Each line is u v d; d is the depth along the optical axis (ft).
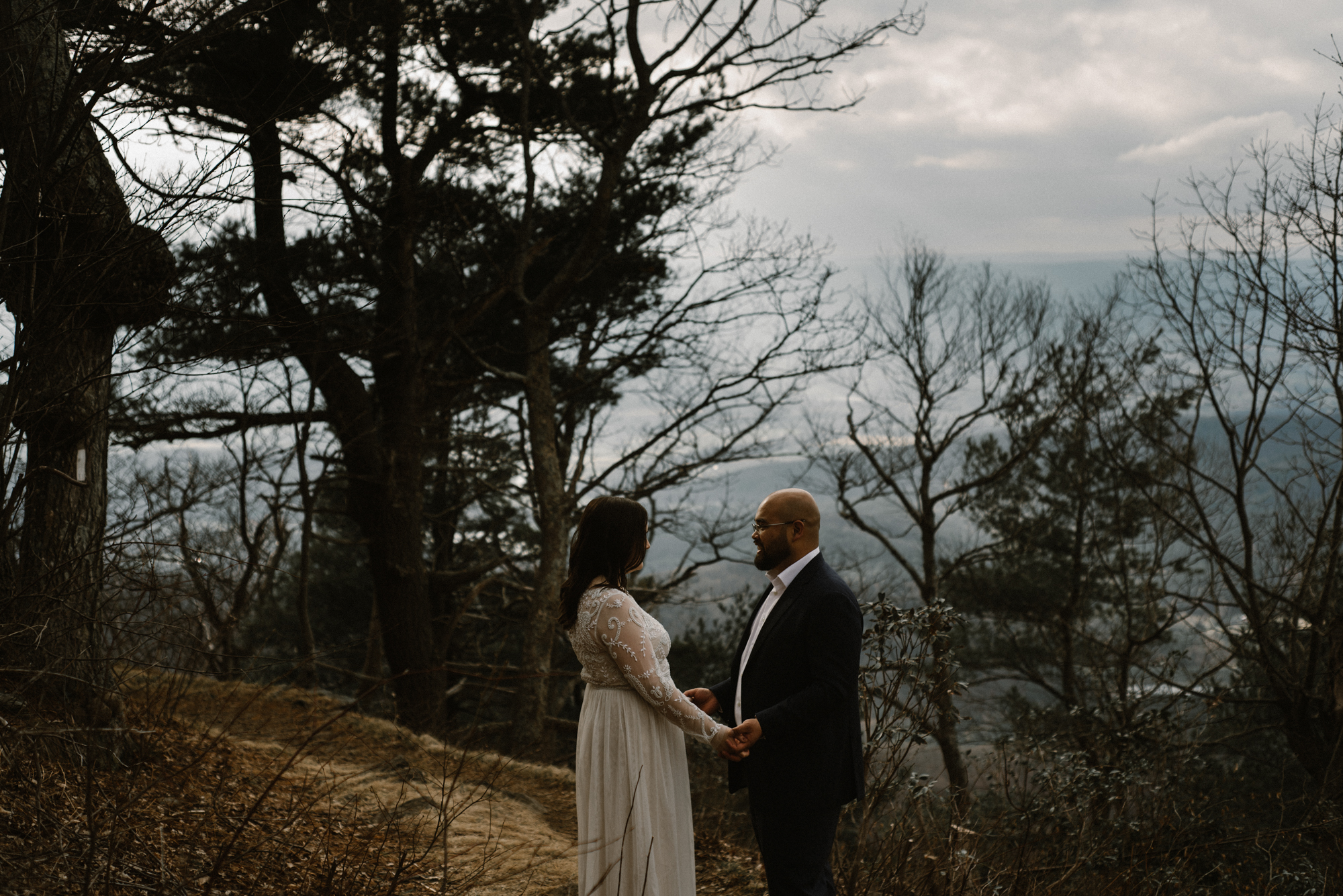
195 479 27.50
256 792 13.11
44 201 10.21
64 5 10.64
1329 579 30.50
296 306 25.82
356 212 23.93
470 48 34.58
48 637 10.66
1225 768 33.17
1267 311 31.01
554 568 37.81
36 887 7.82
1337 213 27.40
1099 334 44.09
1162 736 23.31
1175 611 38.70
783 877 9.73
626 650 8.86
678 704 8.91
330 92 19.75
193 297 13.30
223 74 20.52
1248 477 35.86
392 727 20.35
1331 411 29.76
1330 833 20.54
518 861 13.09
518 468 45.62
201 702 19.03
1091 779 17.15
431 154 35.76
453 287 37.11
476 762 19.44
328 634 56.39
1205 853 19.60
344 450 34.99
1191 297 34.14
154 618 12.28
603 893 8.85
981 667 54.85
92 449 12.19
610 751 9.00
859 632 9.78
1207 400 36.32
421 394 39.50
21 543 11.35
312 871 10.59
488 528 55.77
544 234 39.93
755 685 10.09
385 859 11.73
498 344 40.01
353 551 57.77
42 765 9.89
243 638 49.90
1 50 9.98
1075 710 27.73
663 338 42.27
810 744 9.64
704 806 19.65
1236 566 33.12
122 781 10.96
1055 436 49.96
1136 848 16.96
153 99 11.51
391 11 27.07
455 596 51.57
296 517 39.42
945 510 51.03
